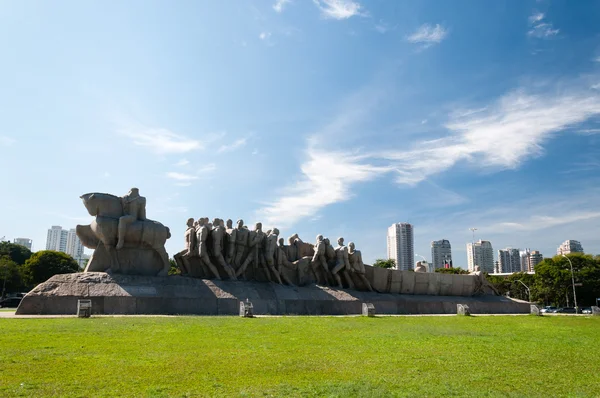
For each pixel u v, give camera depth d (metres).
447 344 11.86
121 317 16.72
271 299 24.34
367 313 22.59
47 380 6.95
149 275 22.48
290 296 25.36
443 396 6.73
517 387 7.40
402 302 29.14
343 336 12.98
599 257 68.94
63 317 16.36
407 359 9.49
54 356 8.67
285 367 8.38
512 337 13.82
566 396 6.89
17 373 7.32
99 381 6.99
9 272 58.16
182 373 7.66
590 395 6.96
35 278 58.38
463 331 15.27
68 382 6.89
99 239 22.20
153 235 22.59
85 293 19.61
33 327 12.70
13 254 70.00
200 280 23.28
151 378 7.27
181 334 12.14
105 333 11.81
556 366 9.16
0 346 9.56
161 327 13.48
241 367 8.27
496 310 32.59
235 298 22.91
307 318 19.33
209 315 20.25
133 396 6.29
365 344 11.47
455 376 8.04
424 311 29.81
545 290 67.94
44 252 59.00
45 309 18.69
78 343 10.13
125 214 22.48
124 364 8.17
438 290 33.47
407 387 7.16
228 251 25.75
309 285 28.08
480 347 11.48
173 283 22.17
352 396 6.55
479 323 19.19
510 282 78.81
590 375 8.39
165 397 6.29
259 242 27.19
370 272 31.03
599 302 66.62
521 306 33.59
